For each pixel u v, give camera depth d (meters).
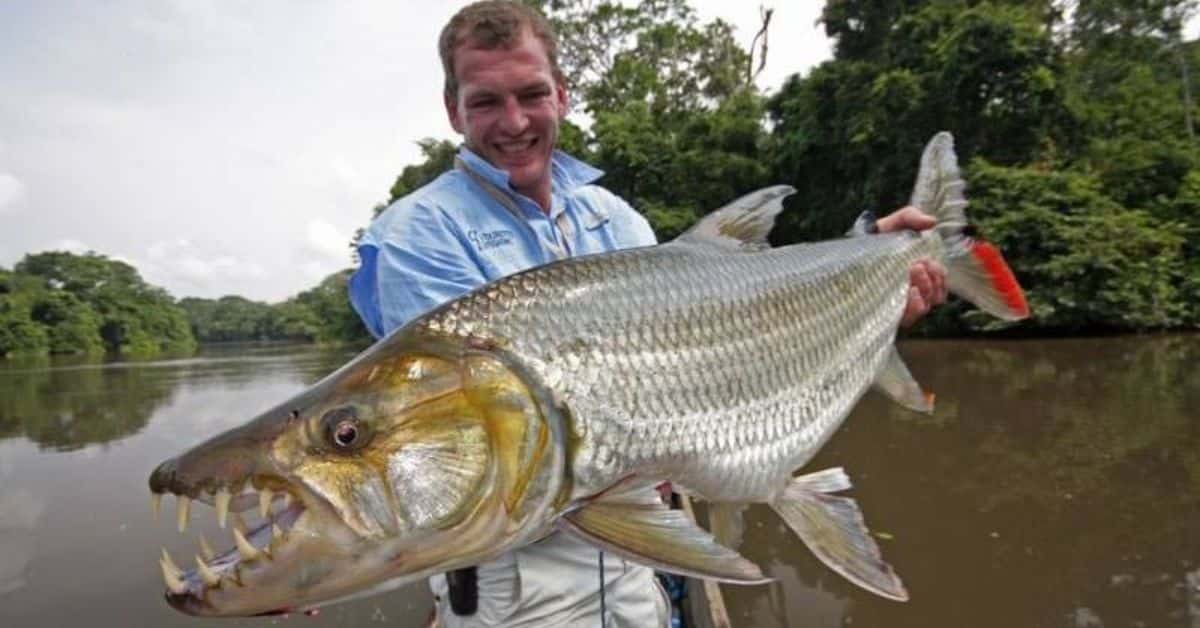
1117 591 1.46
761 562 1.68
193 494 0.50
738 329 0.71
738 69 10.06
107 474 2.76
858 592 1.51
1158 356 4.21
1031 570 1.57
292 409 0.53
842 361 0.85
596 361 0.61
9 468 2.93
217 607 0.49
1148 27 7.56
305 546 0.50
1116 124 6.46
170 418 4.36
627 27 9.98
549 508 0.58
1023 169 5.82
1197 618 1.35
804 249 0.86
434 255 0.72
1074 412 2.89
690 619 1.11
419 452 0.53
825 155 7.02
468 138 0.79
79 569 1.74
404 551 0.53
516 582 0.74
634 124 8.31
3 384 7.70
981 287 1.11
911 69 6.37
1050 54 6.00
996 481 2.15
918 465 2.35
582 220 0.86
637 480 0.63
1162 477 2.10
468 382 0.55
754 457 0.72
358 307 0.81
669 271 0.68
